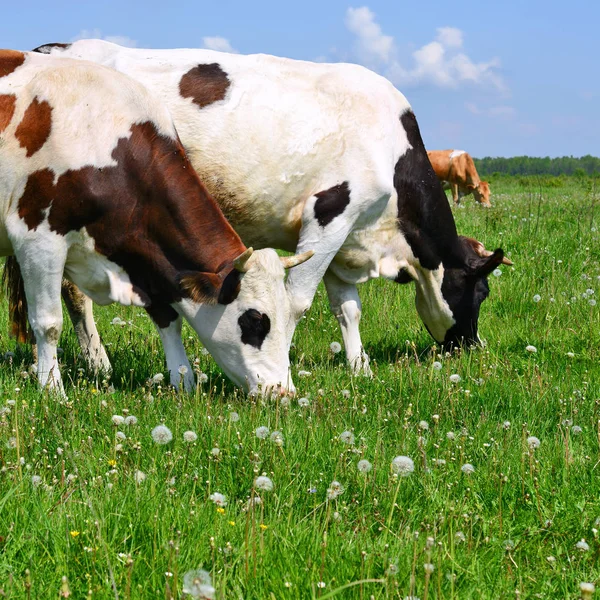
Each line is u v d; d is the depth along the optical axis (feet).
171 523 10.68
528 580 10.51
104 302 19.27
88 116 17.67
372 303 28.73
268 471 12.84
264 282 18.16
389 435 15.64
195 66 20.76
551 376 20.08
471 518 11.79
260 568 9.73
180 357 19.67
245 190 20.95
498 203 65.41
